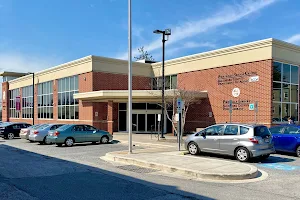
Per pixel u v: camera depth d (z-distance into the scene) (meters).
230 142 12.82
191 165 10.64
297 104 24.06
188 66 28.16
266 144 12.51
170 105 26.47
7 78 54.75
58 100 35.88
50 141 19.08
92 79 29.38
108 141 20.89
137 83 32.06
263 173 10.10
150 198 7.00
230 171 9.53
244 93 23.45
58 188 7.95
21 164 11.98
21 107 47.19
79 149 17.31
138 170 10.70
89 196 7.17
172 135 26.38
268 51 21.97
